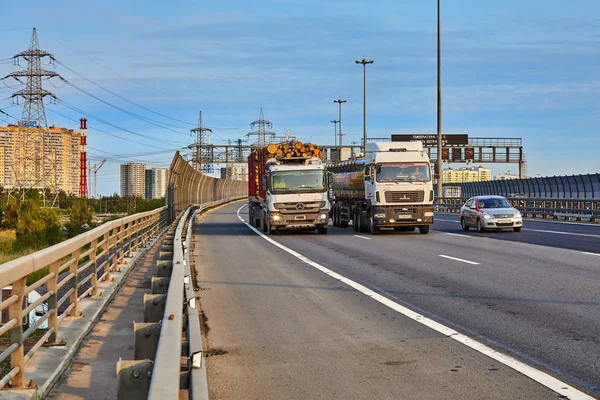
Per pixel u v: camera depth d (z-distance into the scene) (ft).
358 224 111.45
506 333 30.19
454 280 48.24
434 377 23.24
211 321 34.58
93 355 25.81
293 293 43.88
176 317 16.15
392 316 35.01
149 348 16.70
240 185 401.90
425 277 50.34
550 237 88.02
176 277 23.45
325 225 103.19
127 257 63.98
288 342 29.35
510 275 50.21
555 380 22.50
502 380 22.65
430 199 100.12
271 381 23.18
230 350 28.02
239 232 113.91
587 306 36.52
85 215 225.15
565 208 132.05
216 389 22.27
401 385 22.34
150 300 22.30
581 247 72.49
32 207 200.13
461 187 223.30
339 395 21.38
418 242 84.64
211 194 255.70
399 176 99.81
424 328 31.76
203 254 73.46
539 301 38.40
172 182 132.05
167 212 129.08
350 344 28.73
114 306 37.29
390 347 27.99
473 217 104.22
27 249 144.66
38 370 23.04
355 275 52.65
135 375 12.62
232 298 42.22
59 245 26.91
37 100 262.88
